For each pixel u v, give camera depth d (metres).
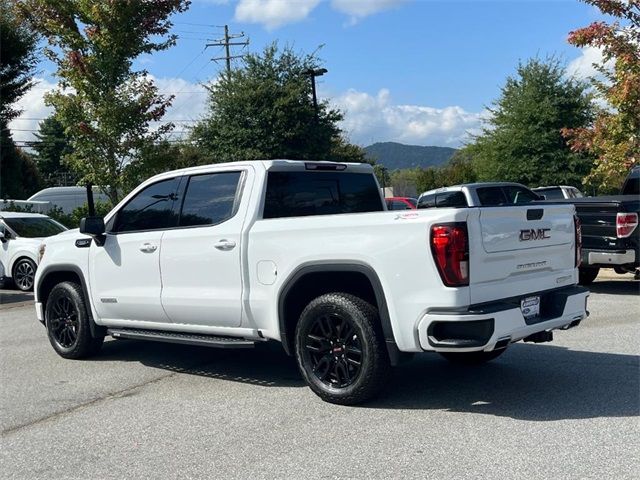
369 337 5.11
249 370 6.73
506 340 4.89
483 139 31.56
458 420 4.92
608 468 3.96
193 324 6.30
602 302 10.18
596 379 5.89
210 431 4.93
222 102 27.45
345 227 5.24
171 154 16.78
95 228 6.79
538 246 5.40
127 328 7.01
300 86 27.31
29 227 15.27
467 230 4.79
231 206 6.07
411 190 57.56
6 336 9.20
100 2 15.42
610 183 14.01
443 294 4.76
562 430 4.62
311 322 5.43
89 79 15.54
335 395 5.34
